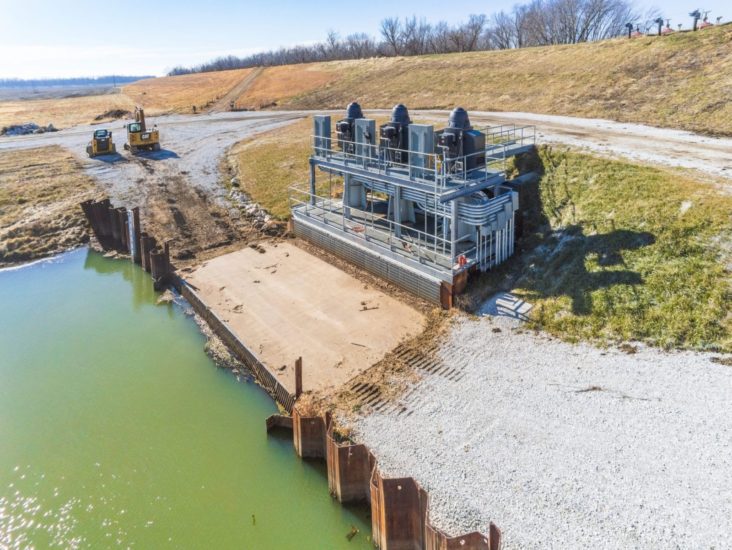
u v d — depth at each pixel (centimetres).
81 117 7069
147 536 1065
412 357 1489
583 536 909
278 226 2620
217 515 1105
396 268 1888
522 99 3897
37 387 1562
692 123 2672
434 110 4247
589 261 1703
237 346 1656
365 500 1097
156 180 3431
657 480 1000
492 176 1827
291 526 1072
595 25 8869
